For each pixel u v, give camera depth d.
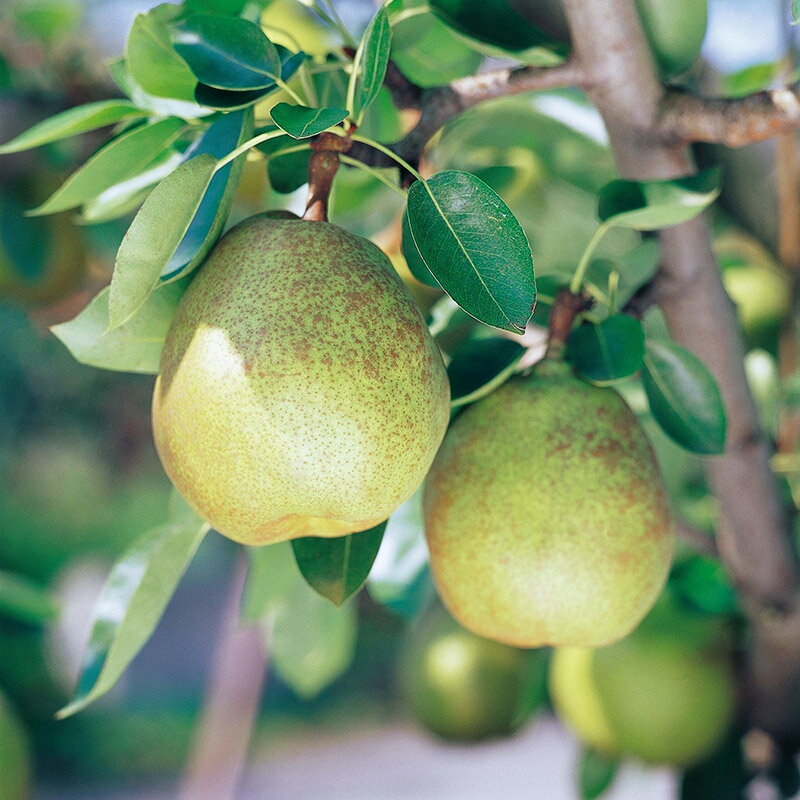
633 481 0.48
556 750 2.96
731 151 0.73
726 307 0.54
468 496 0.48
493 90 0.50
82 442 3.20
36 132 0.52
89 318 0.47
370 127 0.59
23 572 4.15
